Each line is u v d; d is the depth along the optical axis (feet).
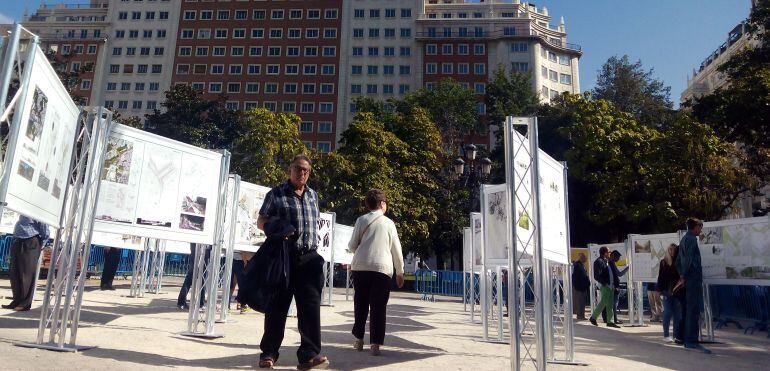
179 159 22.27
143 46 272.92
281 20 269.03
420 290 93.40
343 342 24.13
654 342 31.65
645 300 66.69
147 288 55.88
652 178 85.71
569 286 22.91
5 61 12.79
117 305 33.96
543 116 118.52
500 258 25.40
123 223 19.76
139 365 15.31
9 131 13.03
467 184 81.66
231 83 263.08
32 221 26.02
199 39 270.46
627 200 93.66
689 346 28.66
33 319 23.09
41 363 14.34
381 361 18.99
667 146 85.92
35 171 14.87
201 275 24.31
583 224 106.63
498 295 28.50
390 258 21.35
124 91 268.00
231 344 21.53
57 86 15.67
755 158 88.58
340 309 46.21
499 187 26.00
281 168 107.96
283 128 109.50
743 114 86.53
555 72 259.80
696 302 28.71
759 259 30.60
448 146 144.66
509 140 18.69
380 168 105.70
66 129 17.28
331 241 47.60
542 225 18.69
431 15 282.15
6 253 56.34
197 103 143.02
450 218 117.50
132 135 20.31
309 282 17.01
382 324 20.68
